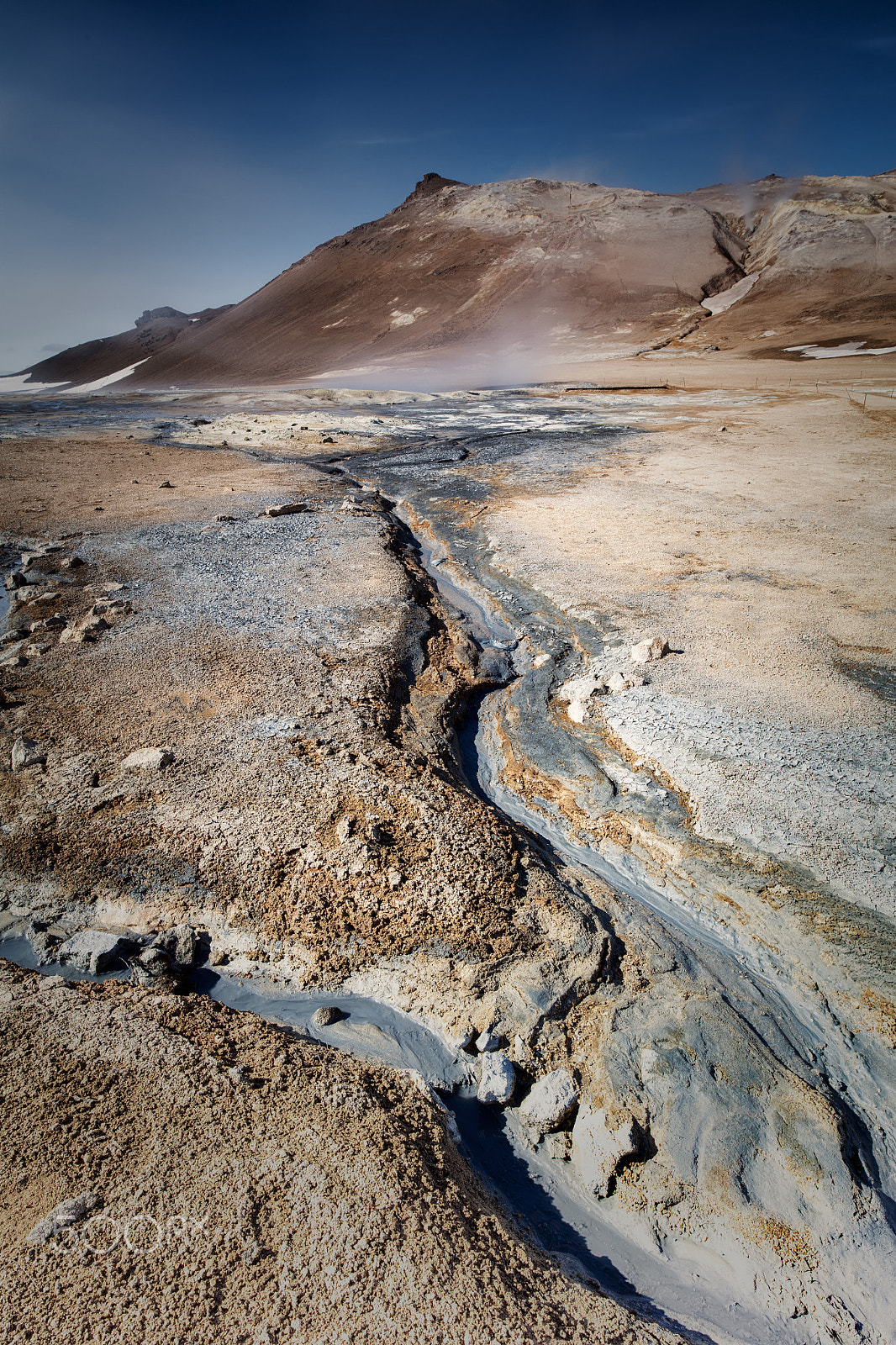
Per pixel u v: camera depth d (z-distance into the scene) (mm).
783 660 9539
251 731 8125
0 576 13492
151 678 9305
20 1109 4336
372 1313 3373
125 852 6602
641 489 18312
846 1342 3836
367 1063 5035
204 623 10977
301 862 6410
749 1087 4930
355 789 7211
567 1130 4941
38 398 57125
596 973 5727
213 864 6438
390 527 16156
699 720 8500
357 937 5918
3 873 6484
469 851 6602
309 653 10016
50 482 20469
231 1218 3723
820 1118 4715
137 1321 3287
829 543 13711
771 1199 4387
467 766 8594
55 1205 3793
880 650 9703
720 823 7117
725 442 23781
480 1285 3564
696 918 6441
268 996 5668
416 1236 3711
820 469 19422
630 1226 4398
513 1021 5430
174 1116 4320
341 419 31531
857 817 6945
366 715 8555
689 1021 5367
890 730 8094
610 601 11734
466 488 19438
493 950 5820
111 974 5746
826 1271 4105
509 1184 4637
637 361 55406
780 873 6543
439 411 34656
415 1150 4227
